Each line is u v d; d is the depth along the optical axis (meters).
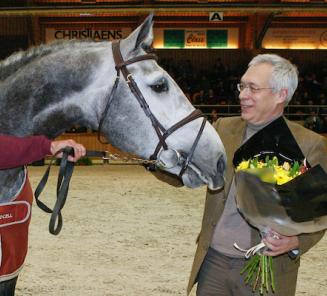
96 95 2.14
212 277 2.40
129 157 2.19
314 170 1.96
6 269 2.11
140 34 2.14
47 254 4.78
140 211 6.55
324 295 4.03
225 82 16.77
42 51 2.25
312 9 15.54
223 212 2.36
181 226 5.85
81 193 7.71
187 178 2.21
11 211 2.12
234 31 18.36
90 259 4.68
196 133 2.14
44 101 2.15
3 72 2.26
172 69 17.33
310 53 18.38
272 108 2.22
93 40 2.28
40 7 15.23
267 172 2.01
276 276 2.24
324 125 13.80
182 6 15.26
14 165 1.94
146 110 2.12
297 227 2.02
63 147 1.98
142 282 4.19
